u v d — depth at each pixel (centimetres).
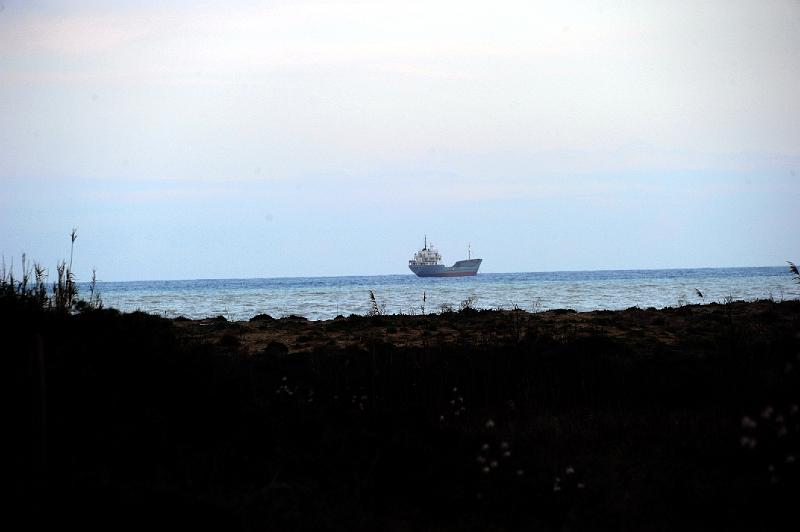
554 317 11806
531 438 4697
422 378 6025
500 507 3753
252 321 12850
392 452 4294
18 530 3119
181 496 3475
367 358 6712
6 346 4547
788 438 3966
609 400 5566
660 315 11612
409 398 5762
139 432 4150
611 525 3506
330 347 8488
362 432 4638
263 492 3731
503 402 5716
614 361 6538
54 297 6003
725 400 5166
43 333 5038
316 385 5925
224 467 4094
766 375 5250
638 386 5850
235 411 4734
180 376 4891
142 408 4422
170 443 4209
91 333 5266
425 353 6800
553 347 7069
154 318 6222
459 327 10669
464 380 6028
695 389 5584
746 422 3853
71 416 4138
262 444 4453
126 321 5719
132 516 3278
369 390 5853
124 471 3838
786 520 3388
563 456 4338
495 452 4344
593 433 4759
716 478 3850
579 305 19812
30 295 5656
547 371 6175
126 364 4862
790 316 10000
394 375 6106
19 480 3453
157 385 4734
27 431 3762
